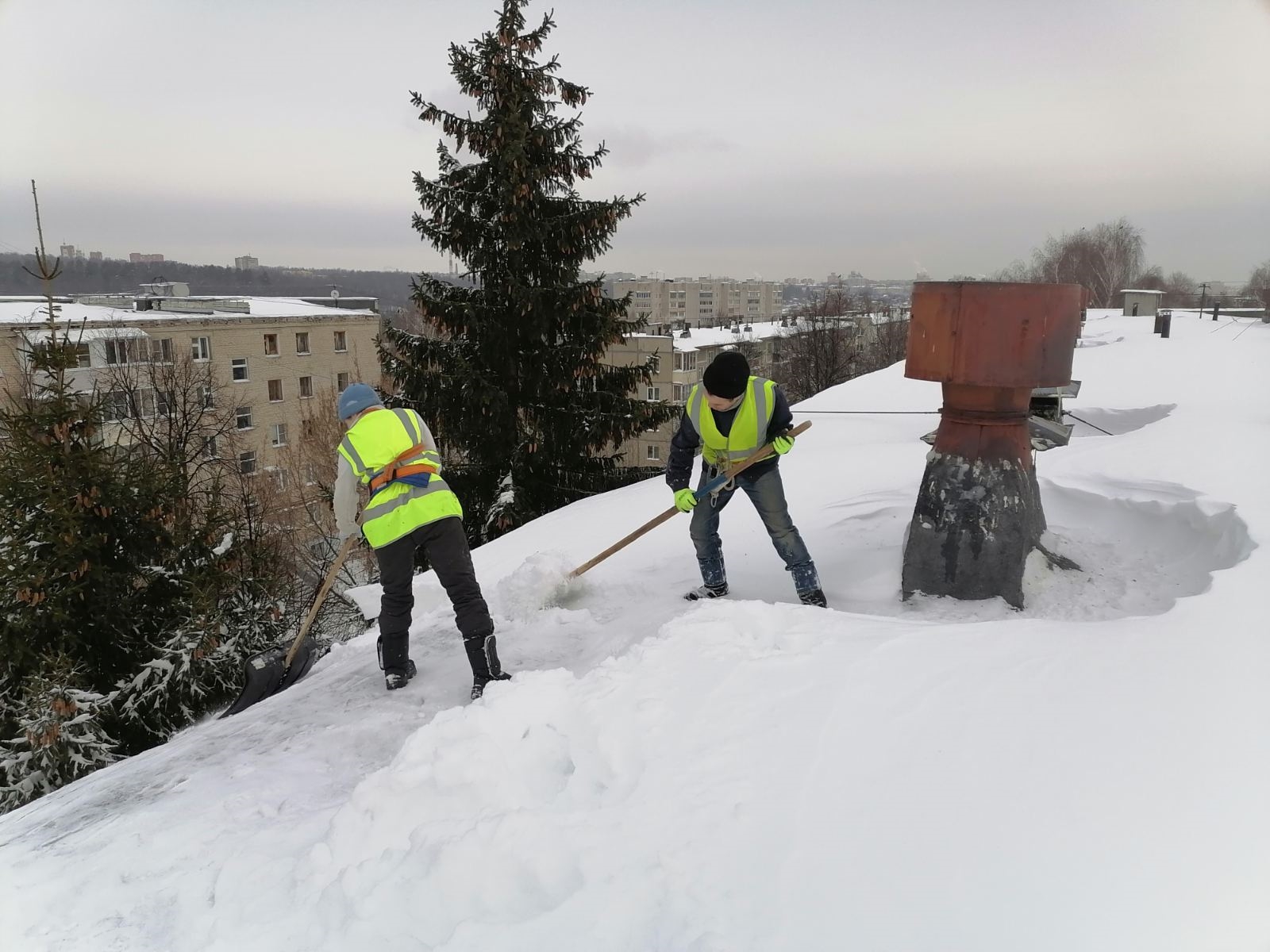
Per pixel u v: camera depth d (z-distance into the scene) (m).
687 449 4.30
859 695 2.66
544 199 12.64
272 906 2.12
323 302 48.41
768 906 1.79
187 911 2.19
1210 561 4.14
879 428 11.24
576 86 12.21
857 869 1.88
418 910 1.94
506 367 12.78
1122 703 2.46
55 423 8.87
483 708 2.72
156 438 18.22
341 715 3.71
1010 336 3.82
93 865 2.50
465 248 12.59
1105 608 3.89
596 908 1.84
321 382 39.75
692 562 5.30
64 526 8.49
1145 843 1.87
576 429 12.88
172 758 3.54
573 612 4.66
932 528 4.17
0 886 2.46
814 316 43.19
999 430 4.07
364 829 2.31
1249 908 1.66
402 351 12.52
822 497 6.36
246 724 3.81
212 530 10.04
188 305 36.66
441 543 3.72
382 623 3.96
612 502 8.03
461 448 13.19
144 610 9.52
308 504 22.44
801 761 2.33
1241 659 2.68
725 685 2.79
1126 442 6.57
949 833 1.97
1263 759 2.13
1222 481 4.89
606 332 12.66
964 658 2.87
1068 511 5.19
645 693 2.79
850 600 4.38
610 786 2.35
